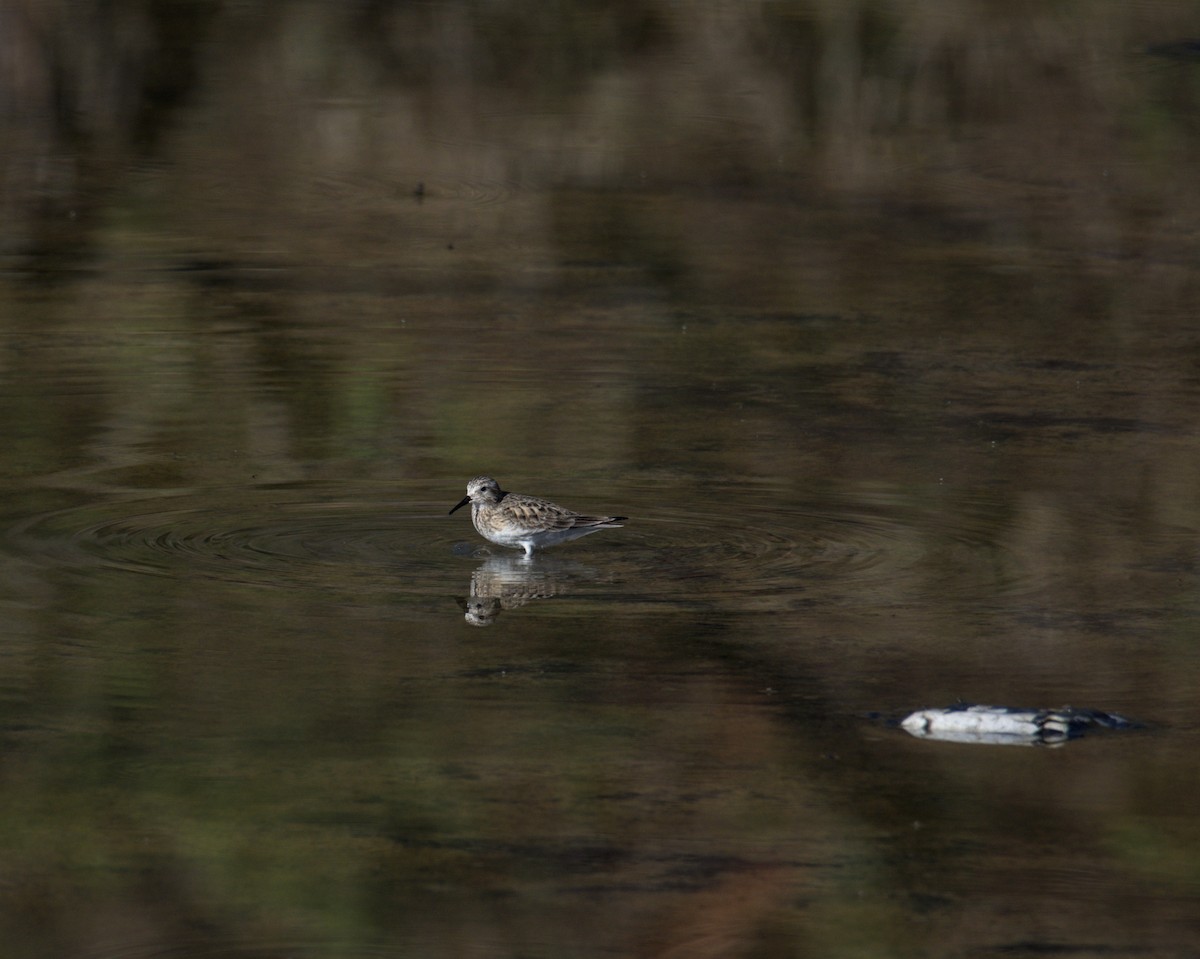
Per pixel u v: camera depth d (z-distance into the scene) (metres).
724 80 37.50
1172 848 9.41
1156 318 23.66
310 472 16.39
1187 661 12.07
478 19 41.06
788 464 16.97
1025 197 30.67
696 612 12.98
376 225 27.75
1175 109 35.94
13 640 12.12
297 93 35.78
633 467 16.78
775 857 9.30
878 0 42.84
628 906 8.78
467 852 9.30
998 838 9.52
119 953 8.34
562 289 24.36
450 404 18.86
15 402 18.47
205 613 12.73
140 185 29.73
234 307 22.92
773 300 24.09
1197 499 16.05
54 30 38.28
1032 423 18.67
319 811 9.73
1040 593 13.50
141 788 9.97
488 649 12.14
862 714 11.13
